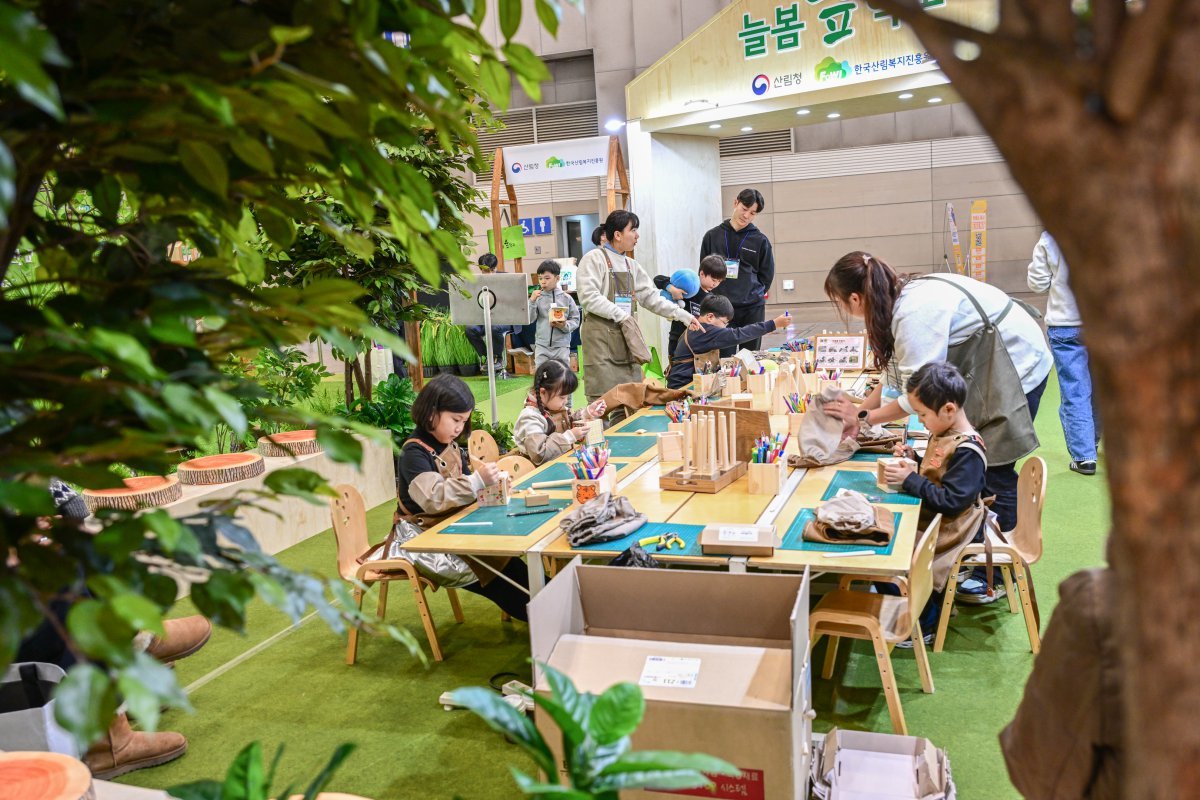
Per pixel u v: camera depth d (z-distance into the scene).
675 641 2.17
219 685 3.46
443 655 3.64
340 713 3.19
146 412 0.66
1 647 0.61
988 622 3.65
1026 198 0.50
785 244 13.98
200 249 1.03
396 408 6.19
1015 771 1.19
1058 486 5.31
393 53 0.73
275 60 0.68
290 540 5.09
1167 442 0.46
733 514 3.04
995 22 0.50
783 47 7.72
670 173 9.08
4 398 0.72
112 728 2.82
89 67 0.74
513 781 2.73
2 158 0.53
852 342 5.98
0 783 1.55
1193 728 0.48
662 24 13.02
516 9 0.83
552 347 9.09
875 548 2.65
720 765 0.91
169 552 0.78
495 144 14.32
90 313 0.76
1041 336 3.74
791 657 1.92
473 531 3.05
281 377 5.08
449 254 0.95
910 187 13.23
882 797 2.15
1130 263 0.45
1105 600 1.02
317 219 0.97
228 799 0.96
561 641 2.08
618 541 2.83
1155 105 0.44
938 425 3.21
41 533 0.73
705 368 5.66
